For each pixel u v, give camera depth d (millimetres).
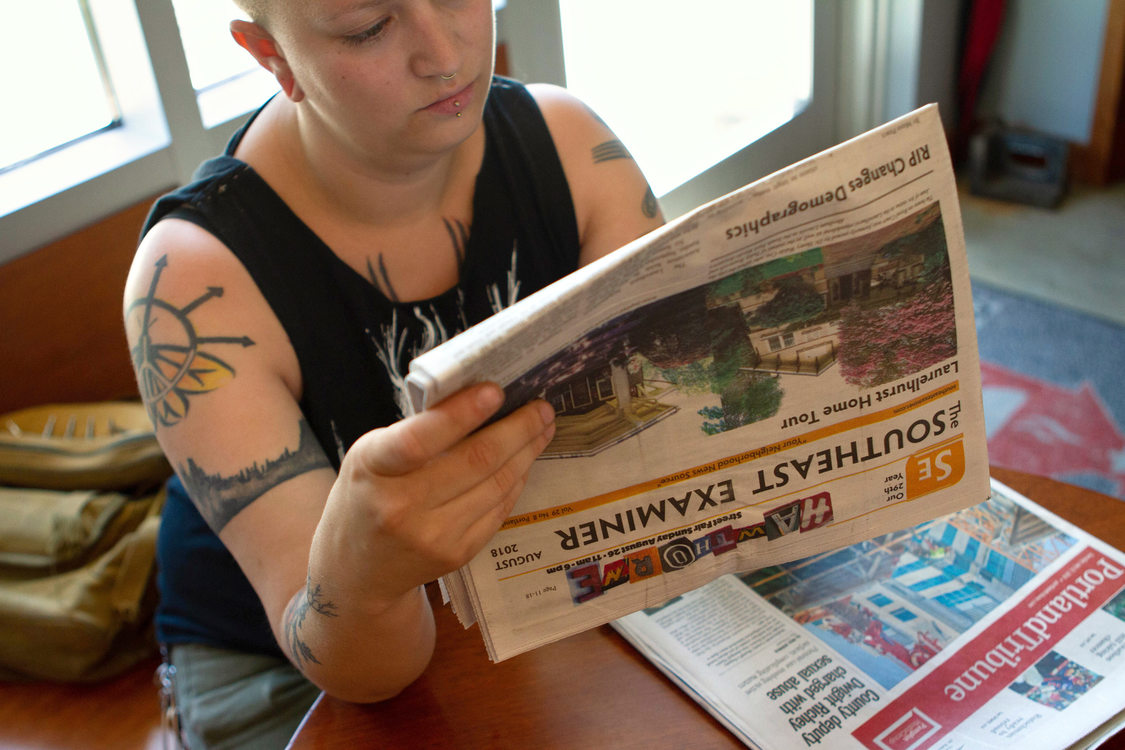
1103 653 689
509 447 577
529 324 512
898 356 643
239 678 996
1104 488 1793
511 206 1007
